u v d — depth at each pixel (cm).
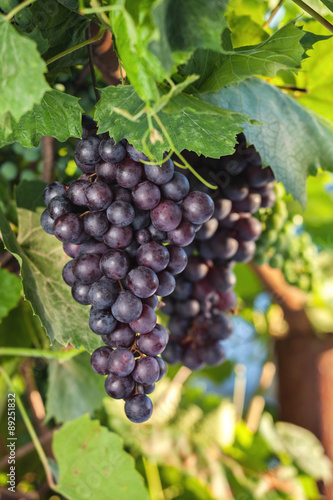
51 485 64
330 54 67
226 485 93
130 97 44
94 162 44
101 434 63
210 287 60
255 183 56
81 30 51
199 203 43
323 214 108
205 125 46
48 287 54
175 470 92
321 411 103
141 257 42
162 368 43
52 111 46
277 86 63
